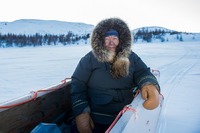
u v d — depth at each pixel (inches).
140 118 70.1
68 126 88.8
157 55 751.1
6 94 262.7
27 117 75.1
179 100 194.9
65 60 648.4
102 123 83.7
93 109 85.9
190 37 4028.1
